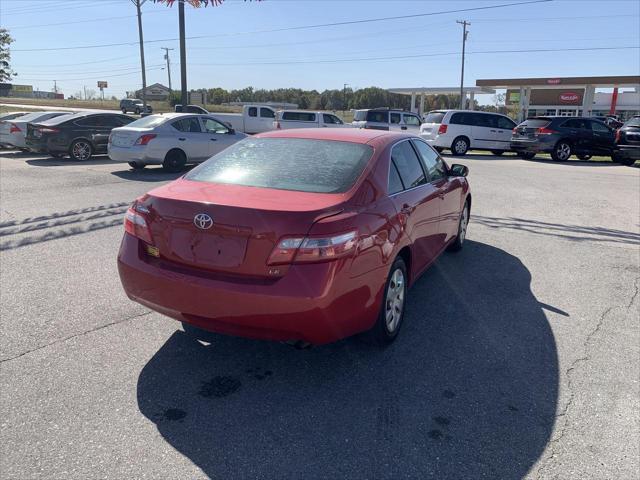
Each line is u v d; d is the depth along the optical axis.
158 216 3.26
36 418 2.87
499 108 73.69
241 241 3.01
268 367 3.52
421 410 3.06
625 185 12.09
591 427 2.93
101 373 3.36
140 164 13.01
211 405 3.06
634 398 3.23
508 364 3.63
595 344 3.95
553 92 51.91
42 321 4.06
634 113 49.78
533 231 7.46
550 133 18.03
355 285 3.17
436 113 20.86
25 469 2.48
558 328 4.23
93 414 2.92
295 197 3.24
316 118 25.39
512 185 11.80
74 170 12.94
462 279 5.37
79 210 8.04
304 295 2.92
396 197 3.87
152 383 3.27
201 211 3.09
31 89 97.06
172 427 2.84
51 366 3.41
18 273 5.14
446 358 3.70
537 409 3.10
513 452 2.71
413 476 2.52
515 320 4.37
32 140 15.21
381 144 4.07
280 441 2.75
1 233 6.61
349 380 3.38
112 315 4.22
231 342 3.85
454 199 5.55
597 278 5.47
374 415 3.00
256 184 3.50
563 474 2.55
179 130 12.90
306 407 3.06
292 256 2.94
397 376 3.44
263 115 27.53
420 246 4.37
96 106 62.94
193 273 3.14
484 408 3.10
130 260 3.38
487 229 7.55
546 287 5.17
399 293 3.93
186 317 3.23
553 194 10.62
